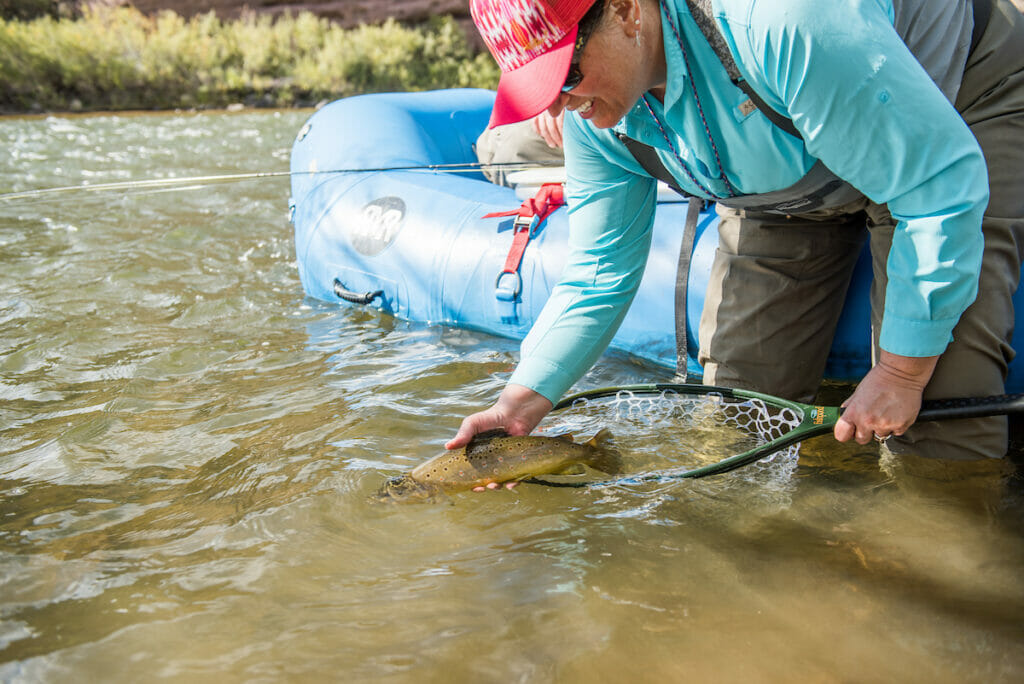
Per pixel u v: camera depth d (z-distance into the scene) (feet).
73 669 4.64
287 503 6.34
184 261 14.20
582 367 6.47
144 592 5.32
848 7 4.48
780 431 7.06
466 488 6.26
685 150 5.54
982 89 5.71
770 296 7.21
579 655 4.63
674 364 9.13
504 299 9.88
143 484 6.79
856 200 6.15
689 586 5.22
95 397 8.64
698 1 4.79
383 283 11.21
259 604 5.16
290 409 8.16
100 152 30.37
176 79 58.08
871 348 7.09
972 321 5.82
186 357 9.75
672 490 6.37
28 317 11.33
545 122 7.85
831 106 4.61
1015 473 6.27
